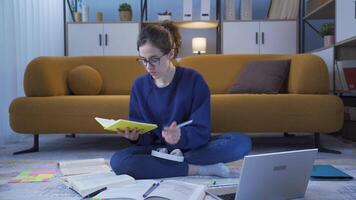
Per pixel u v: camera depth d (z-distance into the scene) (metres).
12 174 1.78
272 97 2.35
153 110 1.67
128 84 3.02
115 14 4.50
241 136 1.73
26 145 2.78
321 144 2.66
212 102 2.36
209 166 1.60
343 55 2.99
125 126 1.43
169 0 4.49
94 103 2.40
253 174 1.09
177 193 1.17
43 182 1.57
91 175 1.53
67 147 2.66
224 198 1.18
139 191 1.22
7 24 2.97
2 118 2.88
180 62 3.17
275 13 4.30
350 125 2.84
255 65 2.86
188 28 4.49
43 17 3.68
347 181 1.54
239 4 4.36
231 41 4.14
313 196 1.32
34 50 3.47
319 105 2.31
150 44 1.49
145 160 1.55
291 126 2.33
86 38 4.19
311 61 2.44
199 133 1.55
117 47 4.18
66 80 2.85
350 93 3.01
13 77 3.04
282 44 4.13
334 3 3.13
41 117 2.41
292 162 1.18
